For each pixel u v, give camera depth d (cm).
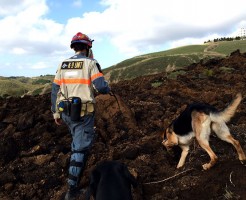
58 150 342
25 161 326
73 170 246
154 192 271
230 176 258
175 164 312
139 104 475
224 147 319
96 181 217
